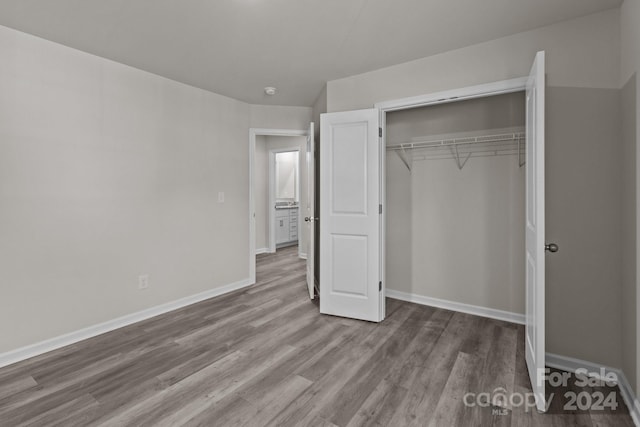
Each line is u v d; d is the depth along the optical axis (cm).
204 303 353
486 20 220
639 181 171
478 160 304
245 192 414
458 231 316
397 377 206
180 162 340
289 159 803
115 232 288
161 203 324
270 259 589
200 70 308
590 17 210
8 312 230
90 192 272
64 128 257
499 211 296
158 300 322
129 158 298
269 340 261
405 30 235
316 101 403
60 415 173
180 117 339
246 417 170
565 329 220
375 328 281
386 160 353
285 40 250
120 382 203
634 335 178
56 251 254
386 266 360
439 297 329
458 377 206
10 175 231
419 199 336
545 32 227
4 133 229
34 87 241
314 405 180
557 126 220
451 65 266
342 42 253
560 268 220
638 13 171
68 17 217
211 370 216
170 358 233
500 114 293
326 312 316
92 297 274
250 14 214
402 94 291
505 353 236
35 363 228
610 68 204
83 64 267
